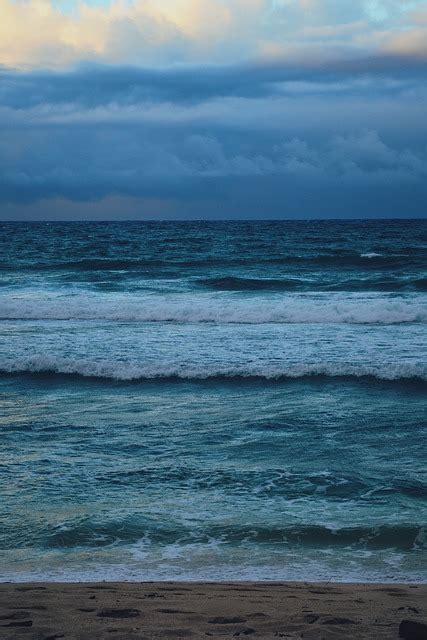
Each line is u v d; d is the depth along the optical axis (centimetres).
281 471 922
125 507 795
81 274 3703
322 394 1384
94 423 1177
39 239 7650
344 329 2088
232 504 805
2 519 759
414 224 13500
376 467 939
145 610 439
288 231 9756
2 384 1517
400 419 1193
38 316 2386
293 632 375
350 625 394
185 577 610
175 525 742
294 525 739
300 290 3019
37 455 995
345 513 775
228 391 1425
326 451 1012
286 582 577
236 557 660
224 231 9938
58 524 743
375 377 1498
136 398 1376
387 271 3756
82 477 899
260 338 1939
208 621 406
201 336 1978
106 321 2300
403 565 640
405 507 793
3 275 3688
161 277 3591
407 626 358
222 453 1003
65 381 1538
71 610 439
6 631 374
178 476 903
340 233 8850
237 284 3183
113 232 9881
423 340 1883
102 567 636
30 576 615
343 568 634
